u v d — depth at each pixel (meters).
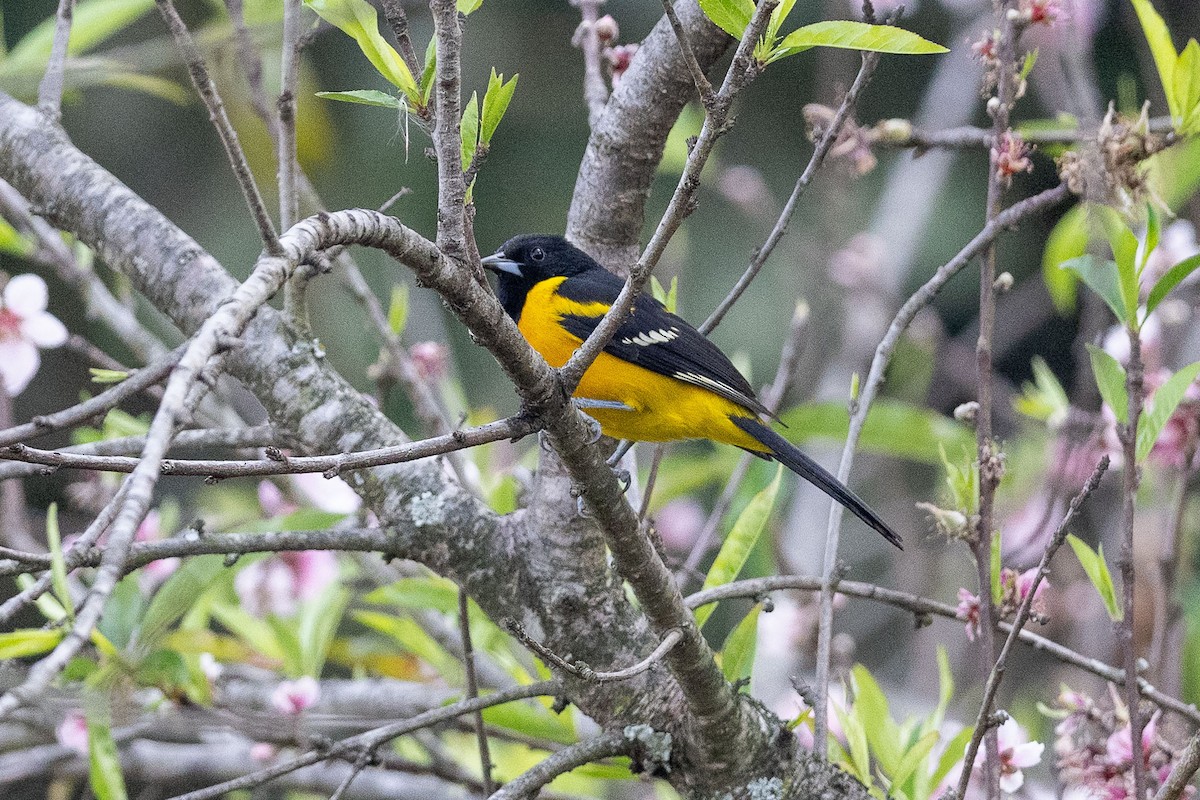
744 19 5.66
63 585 4.54
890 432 10.22
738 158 18.95
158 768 10.22
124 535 3.56
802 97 19.00
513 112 19.03
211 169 18.33
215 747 10.38
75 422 5.60
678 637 6.25
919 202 16.02
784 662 11.52
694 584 13.07
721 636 16.56
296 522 8.05
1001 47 7.58
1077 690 11.18
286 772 6.93
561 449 5.85
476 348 17.69
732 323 18.44
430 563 7.54
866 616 16.83
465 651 7.63
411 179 17.91
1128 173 7.20
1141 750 6.73
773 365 18.28
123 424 9.83
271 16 10.39
